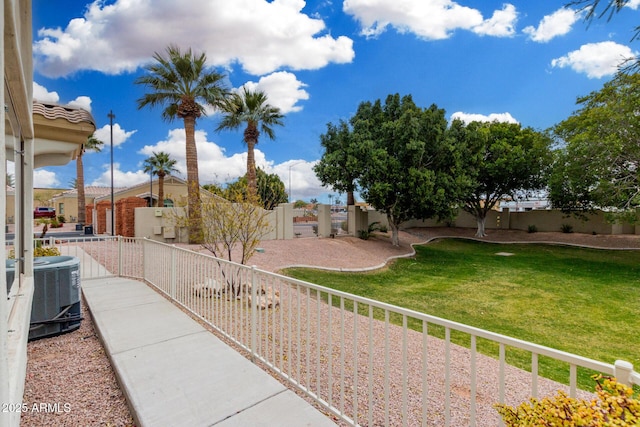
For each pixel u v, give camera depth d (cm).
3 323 119
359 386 280
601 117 1108
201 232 753
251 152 1468
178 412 220
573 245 1612
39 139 404
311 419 216
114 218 1592
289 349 261
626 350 470
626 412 107
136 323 379
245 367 282
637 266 1140
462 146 1395
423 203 1295
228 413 220
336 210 1841
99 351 332
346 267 1025
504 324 573
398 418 233
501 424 148
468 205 1962
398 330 462
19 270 291
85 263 757
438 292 787
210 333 354
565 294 777
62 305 373
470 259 1298
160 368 277
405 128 1289
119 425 220
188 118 1193
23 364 203
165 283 495
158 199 2184
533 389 138
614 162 1122
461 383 304
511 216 2114
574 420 111
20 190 295
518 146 1703
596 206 1441
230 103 1405
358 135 1345
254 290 308
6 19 157
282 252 1107
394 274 1002
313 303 600
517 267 1129
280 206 1430
